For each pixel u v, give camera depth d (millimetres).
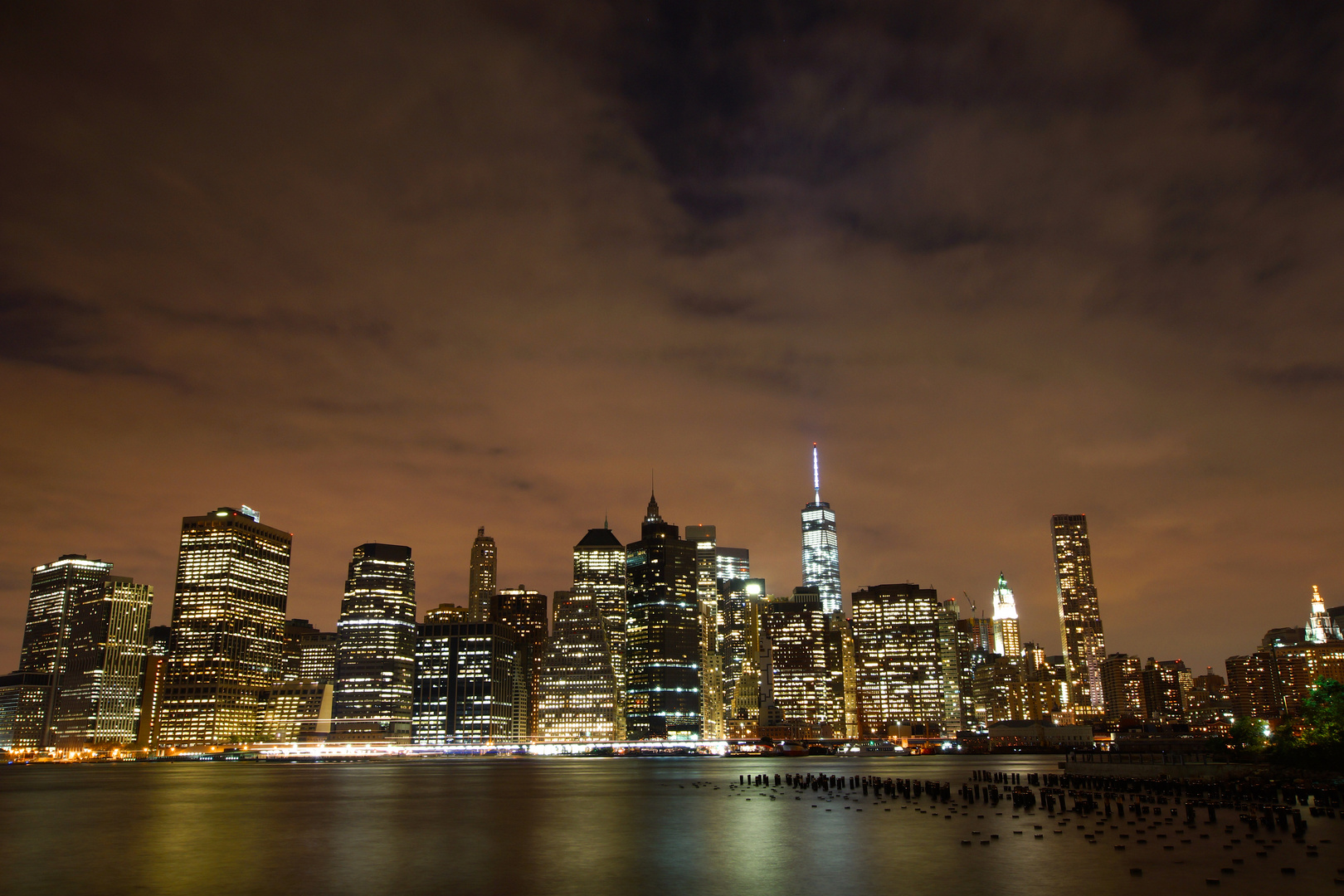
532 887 79625
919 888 74375
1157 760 198125
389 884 82188
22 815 167125
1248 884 71250
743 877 82250
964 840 101500
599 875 85062
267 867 92875
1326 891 68625
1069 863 83625
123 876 87875
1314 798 124062
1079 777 179250
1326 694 174750
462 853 102562
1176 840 94875
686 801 179250
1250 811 116000
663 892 76250
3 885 83438
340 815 160625
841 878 80250
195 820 152000
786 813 142250
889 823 121625
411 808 176375
